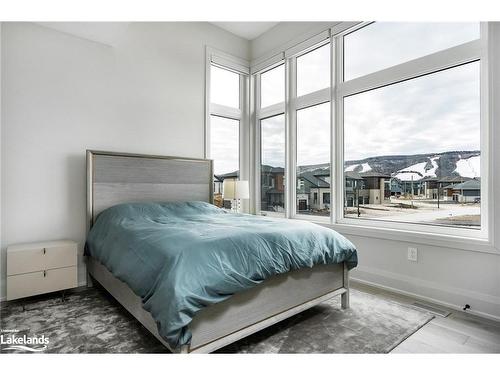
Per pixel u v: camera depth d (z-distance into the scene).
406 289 2.65
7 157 2.56
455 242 2.33
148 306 1.49
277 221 2.55
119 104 3.22
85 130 2.99
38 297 2.57
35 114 2.70
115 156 3.07
